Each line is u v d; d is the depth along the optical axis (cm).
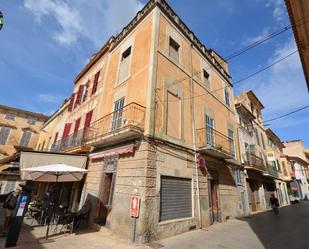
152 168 717
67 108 1808
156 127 791
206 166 1045
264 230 852
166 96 899
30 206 1158
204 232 784
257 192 1798
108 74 1256
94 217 856
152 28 967
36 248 547
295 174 3431
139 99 863
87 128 1196
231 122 1552
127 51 1154
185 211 822
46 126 2489
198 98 1166
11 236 554
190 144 960
